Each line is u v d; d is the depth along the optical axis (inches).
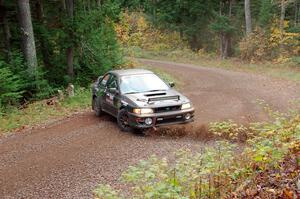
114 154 359.9
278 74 1043.9
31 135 452.8
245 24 1631.4
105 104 503.2
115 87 478.9
